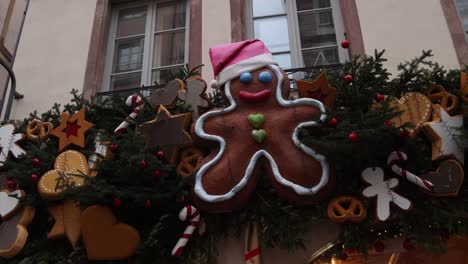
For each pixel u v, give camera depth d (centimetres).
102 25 688
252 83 460
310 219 413
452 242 428
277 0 664
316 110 436
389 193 395
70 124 496
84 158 476
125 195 410
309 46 624
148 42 683
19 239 457
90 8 707
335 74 463
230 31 631
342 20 630
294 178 414
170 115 465
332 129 397
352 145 379
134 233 427
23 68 671
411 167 411
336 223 429
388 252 424
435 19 584
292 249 414
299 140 424
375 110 389
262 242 430
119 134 444
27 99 643
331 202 406
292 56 620
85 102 529
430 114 422
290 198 411
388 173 412
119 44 694
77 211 455
